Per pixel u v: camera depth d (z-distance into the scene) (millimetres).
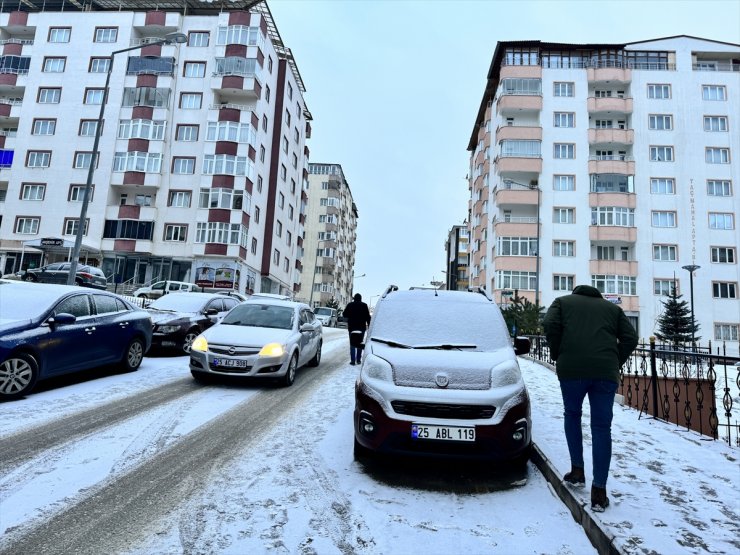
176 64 38250
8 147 38344
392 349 4711
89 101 38219
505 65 39938
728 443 5430
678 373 11727
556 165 38281
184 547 2820
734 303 35906
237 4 40219
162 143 36812
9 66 39375
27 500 3348
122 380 7766
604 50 39844
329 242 70562
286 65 43562
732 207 37125
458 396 4059
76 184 37094
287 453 4637
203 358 7711
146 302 24516
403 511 3484
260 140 38781
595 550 3023
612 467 4410
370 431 4164
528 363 14789
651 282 36375
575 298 3889
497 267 37094
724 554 2793
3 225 37156
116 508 3299
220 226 35000
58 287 7535
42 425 5078
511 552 2943
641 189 37531
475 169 51844
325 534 3068
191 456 4414
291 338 8477
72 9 42281
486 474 4367
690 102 38469
